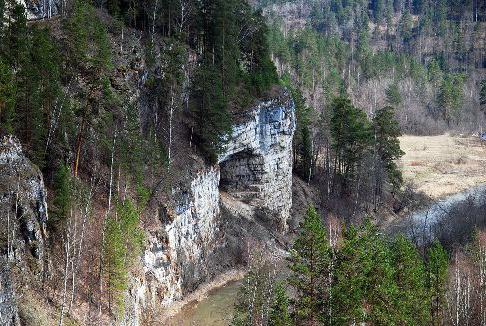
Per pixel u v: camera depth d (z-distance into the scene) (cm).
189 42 7675
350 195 9038
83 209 4462
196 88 6869
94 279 4200
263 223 7694
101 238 4409
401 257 4175
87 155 5069
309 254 3703
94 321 3819
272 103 7788
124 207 4659
